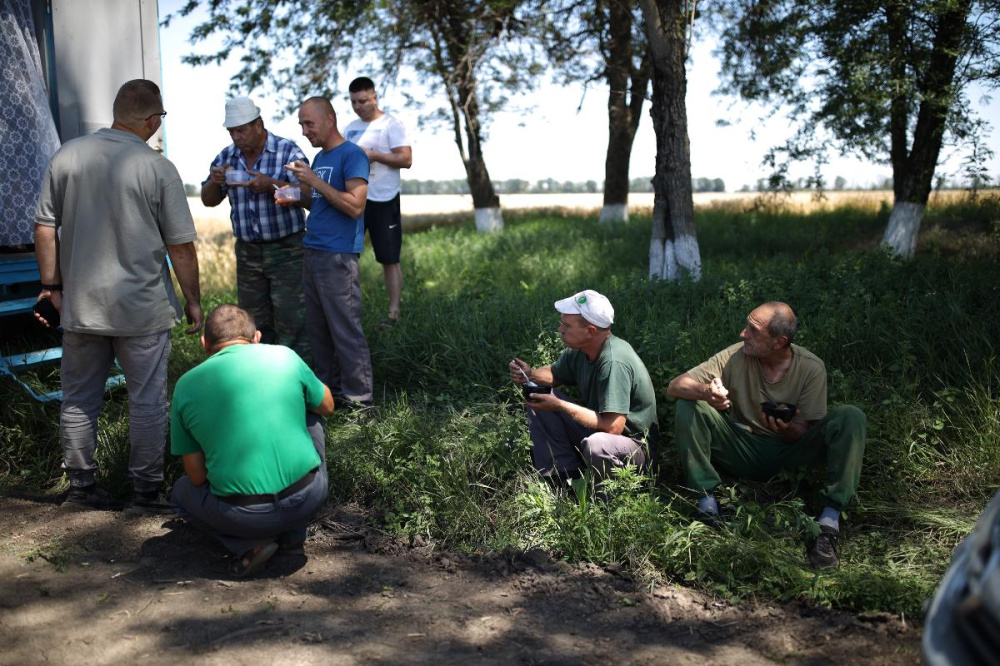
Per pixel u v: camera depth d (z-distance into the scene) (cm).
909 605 340
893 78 1086
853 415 398
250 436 351
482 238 1570
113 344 421
